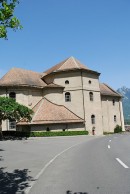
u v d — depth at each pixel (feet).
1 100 104.94
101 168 34.96
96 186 25.21
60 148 70.69
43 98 155.84
